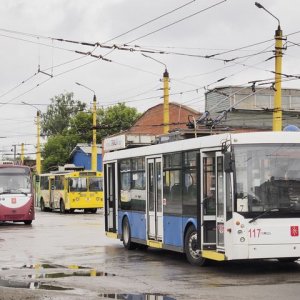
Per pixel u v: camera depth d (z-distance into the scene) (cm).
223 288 1323
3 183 3709
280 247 1496
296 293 1248
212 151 1606
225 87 5147
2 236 2803
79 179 5178
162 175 1906
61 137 9388
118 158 2294
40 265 1747
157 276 1517
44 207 5844
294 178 1530
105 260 1869
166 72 3719
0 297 1245
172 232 1834
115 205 2327
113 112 9025
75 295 1263
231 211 1497
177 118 6366
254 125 5512
